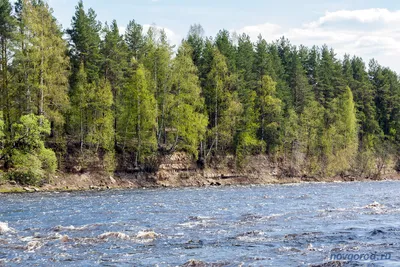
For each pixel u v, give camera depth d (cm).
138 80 6200
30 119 4728
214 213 3098
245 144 7369
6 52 5403
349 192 5216
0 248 1945
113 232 2241
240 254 1841
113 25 7494
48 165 5128
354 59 11938
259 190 5556
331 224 2588
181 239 2145
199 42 8488
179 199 4188
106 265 1681
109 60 6581
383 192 5244
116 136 6356
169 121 6669
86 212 3145
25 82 5156
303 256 1805
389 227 2464
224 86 7325
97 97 5894
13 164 5122
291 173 7931
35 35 5191
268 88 7756
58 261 1738
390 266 1652
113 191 5238
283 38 10788
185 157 6862
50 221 2723
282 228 2455
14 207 3428
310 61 10200
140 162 6372
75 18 6594
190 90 6538
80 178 5731
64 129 6250
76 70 6331
